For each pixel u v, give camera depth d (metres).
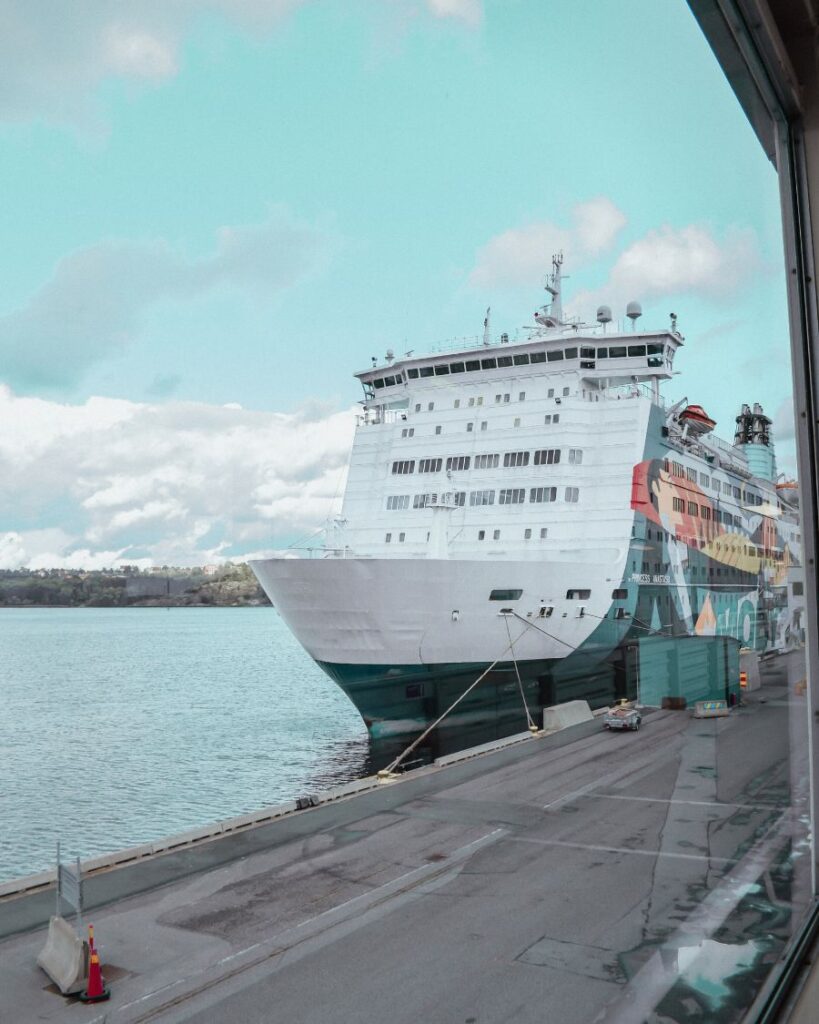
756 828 5.75
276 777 24.84
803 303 4.43
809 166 4.51
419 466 29.27
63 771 23.02
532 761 14.23
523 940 6.38
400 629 23.25
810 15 4.24
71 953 5.88
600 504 25.89
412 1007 5.33
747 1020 3.55
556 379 27.91
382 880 8.47
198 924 7.16
